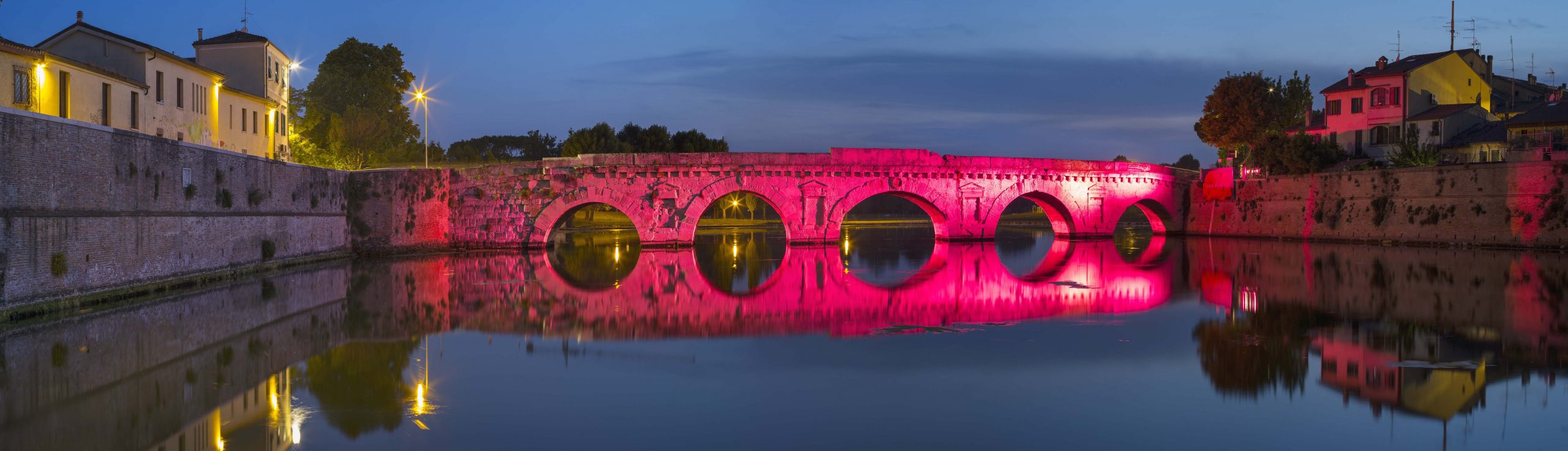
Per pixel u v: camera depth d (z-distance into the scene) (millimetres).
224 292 43500
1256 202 94562
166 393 24109
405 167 92000
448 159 160375
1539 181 67188
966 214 87000
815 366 27828
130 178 39312
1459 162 78000
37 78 41875
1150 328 34656
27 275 32812
